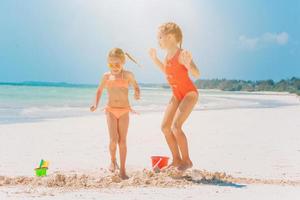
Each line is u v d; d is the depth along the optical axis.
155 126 14.41
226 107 28.52
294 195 5.27
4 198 4.95
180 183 5.93
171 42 6.71
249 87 119.50
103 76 6.94
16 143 10.19
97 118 17.06
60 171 7.05
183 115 6.61
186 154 6.70
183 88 6.69
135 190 5.46
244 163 8.00
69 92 52.41
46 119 16.27
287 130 13.59
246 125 15.13
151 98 39.94
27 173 6.87
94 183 5.87
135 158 8.56
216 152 9.26
